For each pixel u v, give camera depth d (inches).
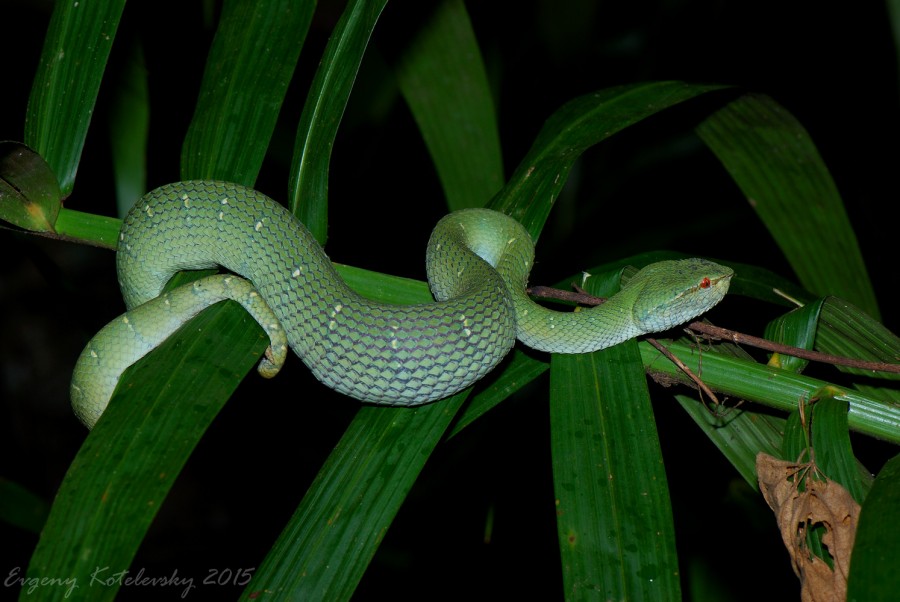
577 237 60.8
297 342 38.8
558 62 63.6
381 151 61.6
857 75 55.2
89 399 38.0
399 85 44.3
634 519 36.1
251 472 58.6
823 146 56.1
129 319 38.0
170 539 65.9
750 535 43.8
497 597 50.3
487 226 41.6
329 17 70.9
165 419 35.7
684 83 41.6
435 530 51.9
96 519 34.8
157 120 52.5
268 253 38.9
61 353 73.7
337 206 61.9
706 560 43.8
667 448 47.3
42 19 52.6
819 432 37.3
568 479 36.5
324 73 39.2
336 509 36.2
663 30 60.4
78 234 39.1
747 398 38.3
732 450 38.7
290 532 36.0
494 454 47.3
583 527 36.0
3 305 72.8
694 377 38.4
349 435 37.4
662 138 60.3
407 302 39.6
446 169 44.6
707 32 59.4
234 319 37.5
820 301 38.8
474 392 39.1
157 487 35.1
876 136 54.6
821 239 43.2
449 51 44.1
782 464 37.1
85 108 38.8
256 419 57.7
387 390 38.2
